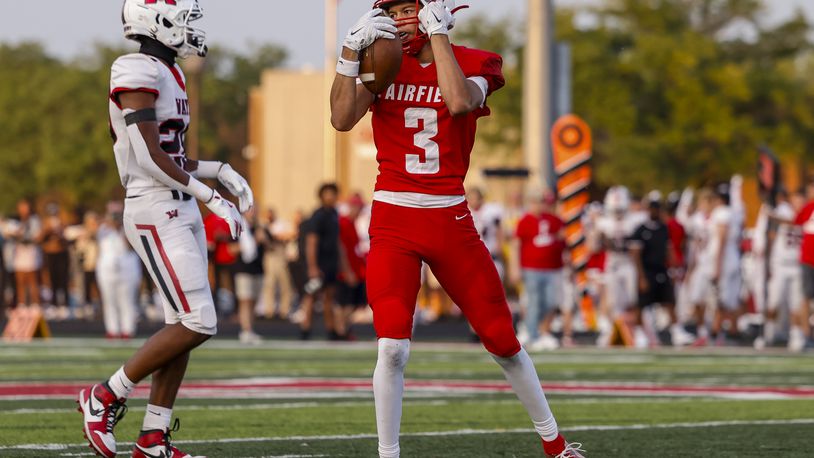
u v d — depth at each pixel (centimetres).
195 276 1620
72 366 3422
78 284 7056
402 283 1529
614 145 12669
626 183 12594
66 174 16512
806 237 4397
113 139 1641
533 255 4325
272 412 2331
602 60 12788
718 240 4719
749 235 6353
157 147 1589
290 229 7081
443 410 2398
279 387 2844
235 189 1667
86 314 6838
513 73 13412
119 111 1611
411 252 1533
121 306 4800
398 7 1566
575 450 1630
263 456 1784
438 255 1538
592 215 5047
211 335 1636
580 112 12781
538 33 5519
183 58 1666
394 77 1527
